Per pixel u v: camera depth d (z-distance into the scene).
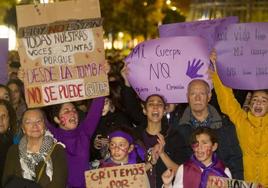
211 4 54.22
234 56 10.59
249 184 8.07
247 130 9.05
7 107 9.08
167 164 8.76
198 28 11.41
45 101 9.51
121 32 61.72
